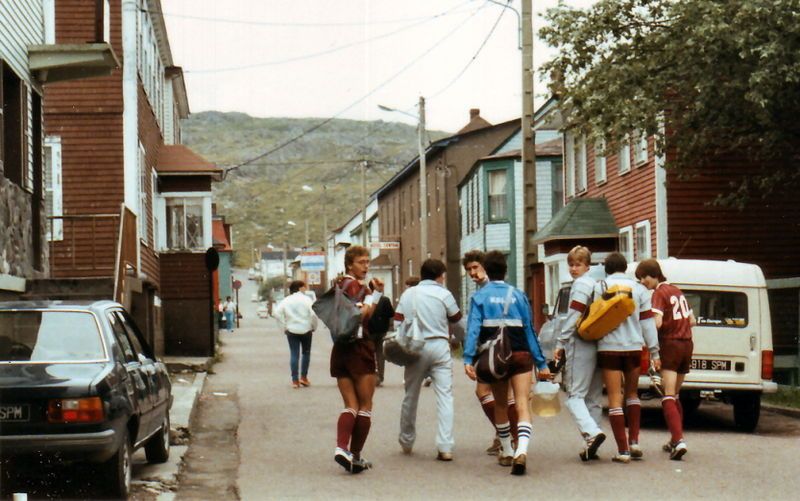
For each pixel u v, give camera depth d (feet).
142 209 89.56
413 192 206.28
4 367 30.25
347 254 37.06
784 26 61.41
